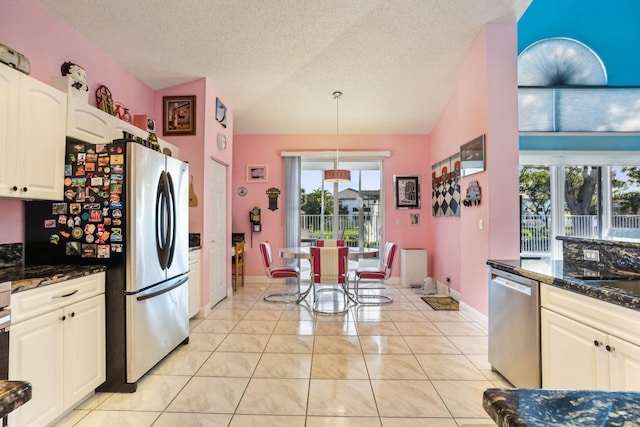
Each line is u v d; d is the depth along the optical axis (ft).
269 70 12.62
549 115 15.07
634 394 1.80
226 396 6.89
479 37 11.21
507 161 10.66
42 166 6.63
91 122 8.00
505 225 10.64
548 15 15.14
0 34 6.81
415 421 6.07
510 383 7.37
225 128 14.71
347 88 14.23
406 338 10.13
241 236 17.79
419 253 17.52
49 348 5.68
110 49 9.77
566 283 5.36
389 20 10.47
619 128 15.05
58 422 5.98
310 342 9.80
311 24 10.35
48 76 7.89
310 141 18.53
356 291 14.46
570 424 1.51
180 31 9.71
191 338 10.11
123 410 6.38
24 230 7.22
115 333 7.05
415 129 18.11
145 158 7.48
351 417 6.19
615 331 4.50
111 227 7.08
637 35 14.89
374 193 19.29
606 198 15.15
